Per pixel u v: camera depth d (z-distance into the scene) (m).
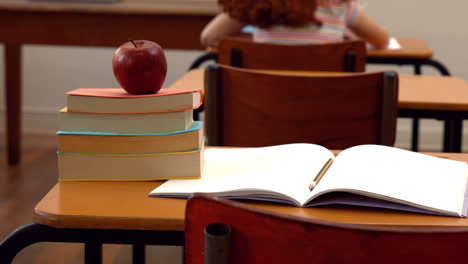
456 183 0.89
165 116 0.91
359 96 1.43
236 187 0.85
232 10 2.49
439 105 1.62
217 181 0.90
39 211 0.80
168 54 4.15
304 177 0.88
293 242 0.59
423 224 0.77
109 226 0.79
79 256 2.24
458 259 0.57
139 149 0.91
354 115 1.45
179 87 1.83
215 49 2.75
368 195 0.82
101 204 0.83
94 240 0.81
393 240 0.57
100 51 4.19
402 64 2.73
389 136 1.44
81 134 0.91
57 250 2.29
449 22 3.90
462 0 3.86
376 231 0.56
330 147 1.48
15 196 2.90
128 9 2.87
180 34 2.90
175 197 0.85
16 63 3.44
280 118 1.48
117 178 0.92
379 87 1.42
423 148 4.07
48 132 4.28
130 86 0.92
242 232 0.60
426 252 0.57
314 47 2.02
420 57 2.72
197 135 0.91
